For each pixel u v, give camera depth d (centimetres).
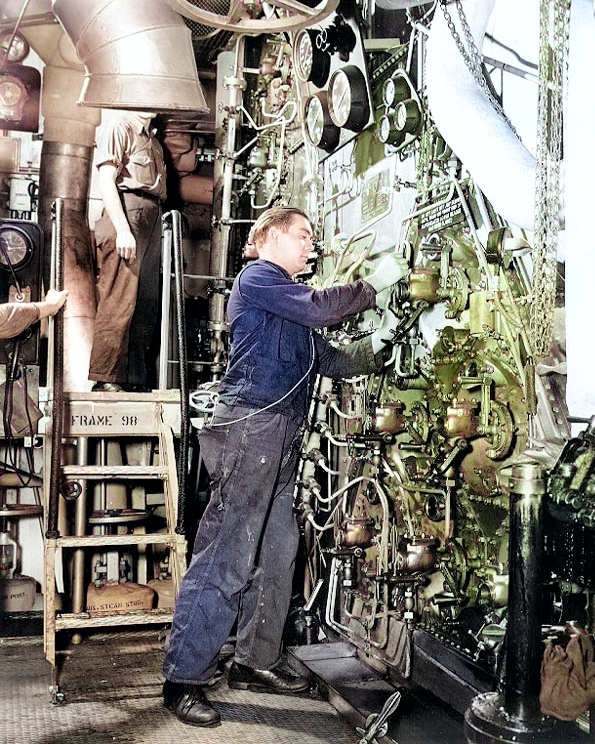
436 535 254
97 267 421
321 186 352
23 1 400
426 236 259
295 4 249
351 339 299
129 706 267
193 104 354
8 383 365
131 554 396
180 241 335
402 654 260
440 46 217
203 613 254
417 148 267
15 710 263
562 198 183
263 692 281
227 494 258
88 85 353
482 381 222
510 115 226
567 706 162
